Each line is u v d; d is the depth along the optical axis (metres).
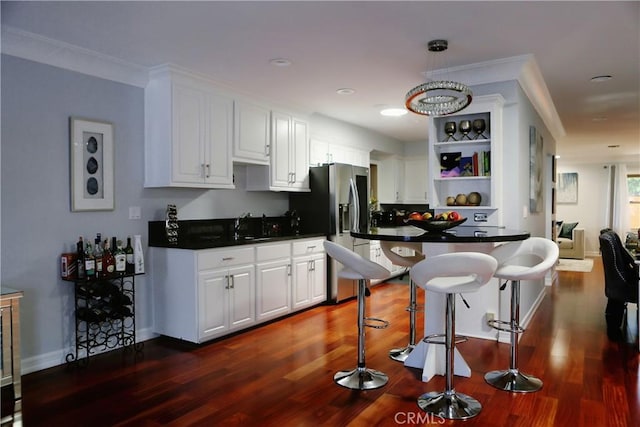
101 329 3.51
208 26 2.81
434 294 3.00
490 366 3.11
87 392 2.75
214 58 3.39
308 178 5.15
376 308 4.88
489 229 3.16
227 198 4.59
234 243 3.86
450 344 2.50
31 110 3.08
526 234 2.61
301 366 3.15
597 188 10.66
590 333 3.92
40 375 3.02
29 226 3.09
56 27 2.81
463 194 3.89
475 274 2.34
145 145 3.78
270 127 4.61
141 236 3.77
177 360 3.29
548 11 2.63
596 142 8.01
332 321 4.35
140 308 3.79
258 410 2.49
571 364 3.15
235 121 4.19
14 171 3.01
